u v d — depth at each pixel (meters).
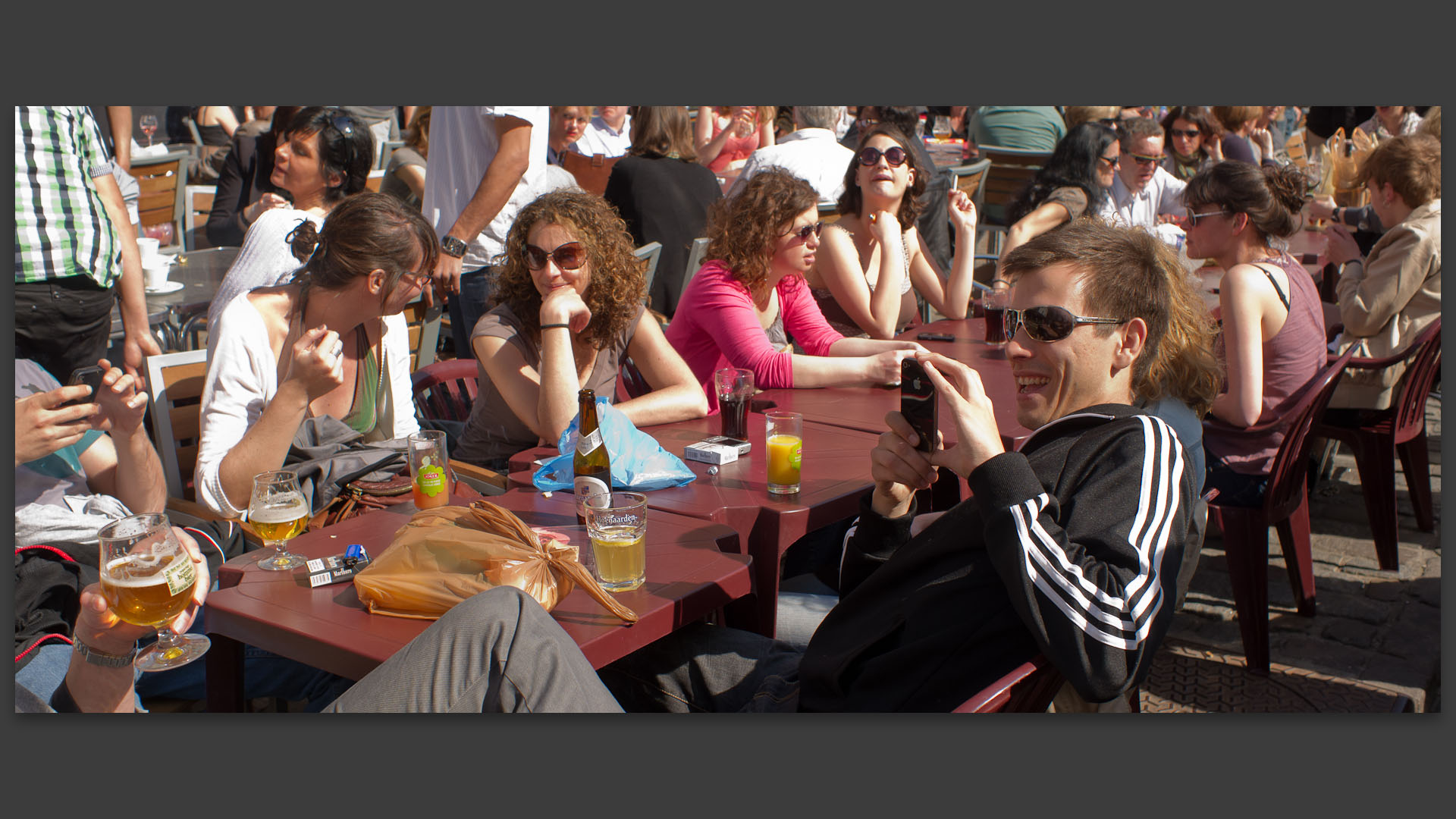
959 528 1.66
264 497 1.96
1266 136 6.62
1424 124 4.53
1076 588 1.42
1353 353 3.56
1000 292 3.73
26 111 3.42
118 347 4.84
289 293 2.59
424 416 3.52
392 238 2.51
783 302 3.67
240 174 5.75
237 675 1.95
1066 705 1.61
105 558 1.64
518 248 2.77
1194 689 2.87
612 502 1.88
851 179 4.10
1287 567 3.30
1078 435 1.64
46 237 3.54
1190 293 1.85
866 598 1.79
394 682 1.54
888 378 3.23
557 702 1.56
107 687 1.71
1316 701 2.80
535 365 2.85
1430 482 4.33
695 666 2.02
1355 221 5.07
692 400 2.91
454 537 1.78
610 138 6.61
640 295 2.88
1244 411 2.93
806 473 2.46
